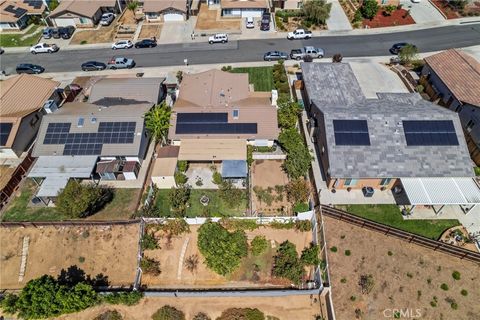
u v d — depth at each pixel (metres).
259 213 47.16
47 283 37.78
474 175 46.03
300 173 48.59
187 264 42.41
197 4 89.88
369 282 39.19
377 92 64.56
